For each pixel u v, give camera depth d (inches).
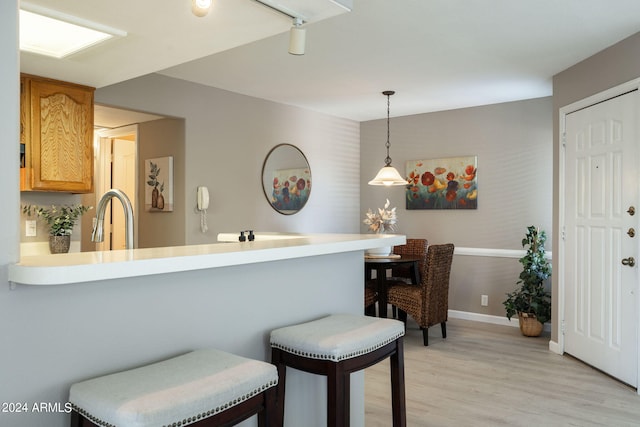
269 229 213.9
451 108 232.4
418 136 245.3
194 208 184.1
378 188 259.8
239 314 72.2
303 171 231.5
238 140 200.4
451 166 233.8
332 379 66.3
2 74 46.8
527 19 124.6
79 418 49.9
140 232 203.9
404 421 80.2
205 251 62.3
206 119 188.2
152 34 95.3
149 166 197.0
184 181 181.9
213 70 169.2
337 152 251.8
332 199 248.5
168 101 175.5
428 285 182.2
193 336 65.7
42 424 50.8
